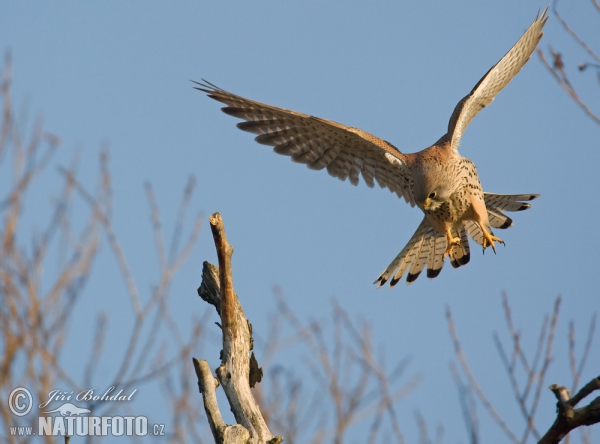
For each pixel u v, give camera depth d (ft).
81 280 36.73
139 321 37.22
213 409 26.68
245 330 28.48
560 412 21.07
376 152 42.39
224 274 27.40
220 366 27.89
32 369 33.96
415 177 40.37
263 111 41.39
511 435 30.32
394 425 35.70
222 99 40.37
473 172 41.50
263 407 40.68
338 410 40.52
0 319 34.30
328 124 40.22
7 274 35.24
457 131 41.93
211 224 26.89
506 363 31.60
